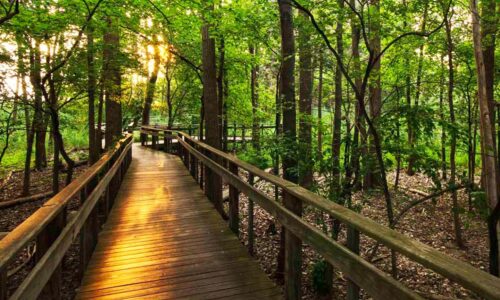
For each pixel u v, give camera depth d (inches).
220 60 437.1
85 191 141.7
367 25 203.6
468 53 280.4
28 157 395.9
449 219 351.9
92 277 129.7
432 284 231.3
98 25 263.6
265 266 233.5
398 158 200.8
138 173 369.4
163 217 210.1
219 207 240.4
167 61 624.1
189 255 151.7
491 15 234.8
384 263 259.8
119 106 380.8
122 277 130.0
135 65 318.3
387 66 355.9
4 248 62.4
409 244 61.1
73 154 647.8
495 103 286.5
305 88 332.8
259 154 256.7
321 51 257.6
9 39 257.4
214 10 284.8
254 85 621.0
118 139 331.6
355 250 79.4
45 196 390.3
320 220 224.4
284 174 211.5
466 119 320.5
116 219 204.8
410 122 173.6
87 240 144.3
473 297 211.2
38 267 73.9
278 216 121.0
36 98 283.4
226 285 124.7
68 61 268.7
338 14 190.2
